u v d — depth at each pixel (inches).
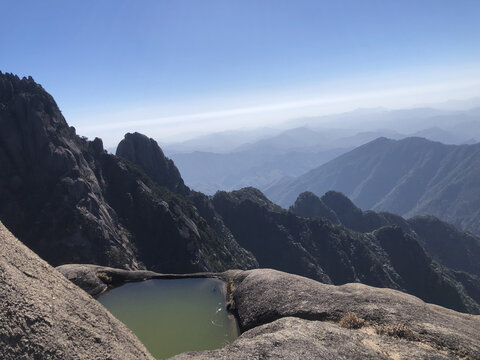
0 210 4153.5
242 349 482.0
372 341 561.3
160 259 4955.7
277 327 579.5
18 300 362.3
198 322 776.9
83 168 4970.5
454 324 645.3
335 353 488.1
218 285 1002.1
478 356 526.0
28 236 4069.9
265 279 903.1
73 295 457.4
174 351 657.0
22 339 331.0
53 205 4296.3
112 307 852.6
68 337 377.4
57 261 3929.6
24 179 4458.7
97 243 4271.7
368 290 776.9
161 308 841.5
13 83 4963.1
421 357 508.4
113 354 407.5
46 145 4618.6
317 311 709.3
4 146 4471.0
